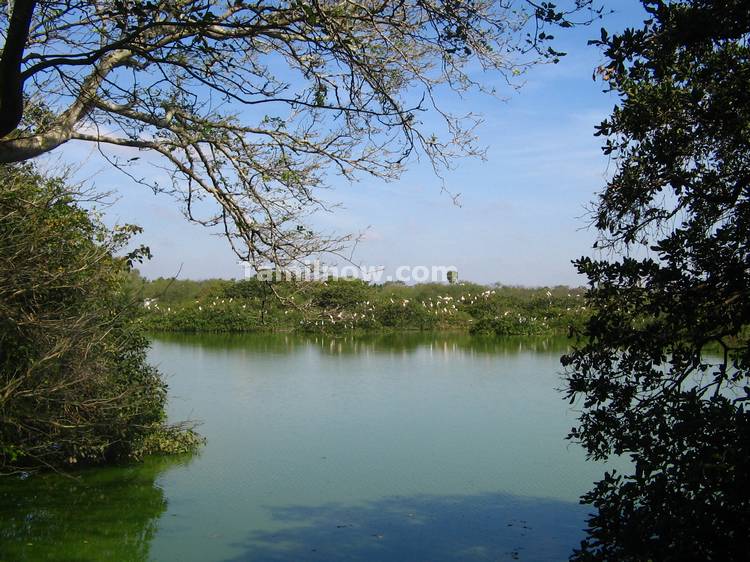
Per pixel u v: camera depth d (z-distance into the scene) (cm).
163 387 1210
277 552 786
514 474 1082
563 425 1403
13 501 967
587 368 488
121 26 440
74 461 1005
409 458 1170
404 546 802
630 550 410
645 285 469
